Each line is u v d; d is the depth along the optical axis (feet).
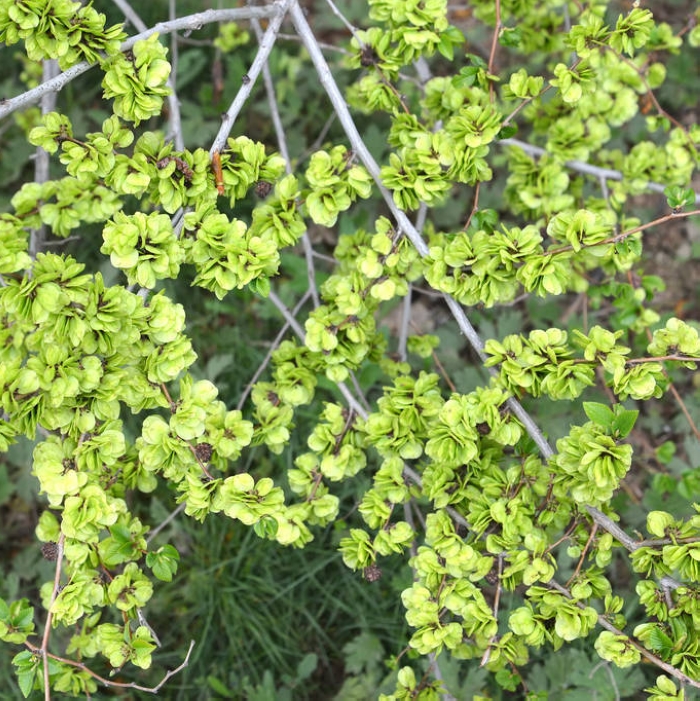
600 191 3.29
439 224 3.46
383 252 2.07
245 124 3.58
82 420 1.90
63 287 1.82
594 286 2.63
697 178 3.51
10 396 1.83
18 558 2.98
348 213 3.45
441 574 1.99
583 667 2.73
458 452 1.97
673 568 1.89
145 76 1.88
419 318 3.33
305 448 3.04
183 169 1.95
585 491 1.93
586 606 2.01
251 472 3.04
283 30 3.66
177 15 3.52
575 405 3.04
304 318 3.25
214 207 1.97
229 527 2.98
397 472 2.06
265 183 2.17
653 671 2.79
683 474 2.53
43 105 2.41
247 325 3.26
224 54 3.57
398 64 2.17
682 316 3.42
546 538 2.00
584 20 2.39
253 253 1.94
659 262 3.50
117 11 3.44
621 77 2.49
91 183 2.27
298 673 2.85
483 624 1.94
